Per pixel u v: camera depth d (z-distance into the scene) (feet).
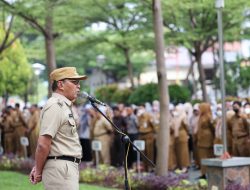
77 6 72.74
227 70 116.98
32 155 69.97
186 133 60.49
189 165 63.41
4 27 76.43
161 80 48.88
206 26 81.10
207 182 40.40
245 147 53.26
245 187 37.68
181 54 168.76
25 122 76.38
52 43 66.49
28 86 144.05
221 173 38.45
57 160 23.20
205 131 55.52
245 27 84.12
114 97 110.52
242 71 112.78
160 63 48.70
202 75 91.56
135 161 61.98
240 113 53.67
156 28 48.57
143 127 61.77
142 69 162.20
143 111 62.75
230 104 56.59
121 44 95.55
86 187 48.19
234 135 53.72
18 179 52.65
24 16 63.52
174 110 61.21
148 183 47.34
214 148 50.49
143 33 86.79
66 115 23.40
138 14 84.74
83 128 71.41
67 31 79.77
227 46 141.69
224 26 79.56
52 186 23.09
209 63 157.58
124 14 82.94
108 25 90.07
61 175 23.09
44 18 64.90
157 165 49.47
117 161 64.08
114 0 75.66
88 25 83.66
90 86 163.84
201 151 55.77
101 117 64.80
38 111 70.38
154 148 61.52
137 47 93.04
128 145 27.58
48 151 23.09
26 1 60.80
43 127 23.12
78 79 24.12
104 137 64.54
